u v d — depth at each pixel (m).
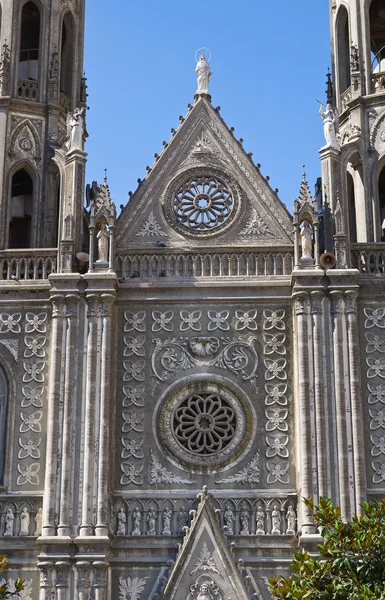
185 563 47.41
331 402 49.09
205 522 47.97
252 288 51.62
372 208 54.41
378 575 38.38
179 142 54.62
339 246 51.44
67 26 59.97
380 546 38.50
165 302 51.72
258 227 53.12
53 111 56.56
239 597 46.94
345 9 58.97
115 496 49.06
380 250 52.19
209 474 49.44
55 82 57.09
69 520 47.72
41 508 48.69
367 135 55.69
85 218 56.22
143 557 48.12
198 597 46.91
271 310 51.53
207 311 51.66
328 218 52.38
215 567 47.34
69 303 50.78
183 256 52.47
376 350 50.56
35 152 55.78
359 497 47.75
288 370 50.69
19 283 51.84
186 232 53.03
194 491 49.19
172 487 49.31
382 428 49.44
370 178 54.91
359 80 56.44
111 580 47.84
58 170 55.53
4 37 57.06
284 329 51.25
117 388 50.66
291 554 47.94
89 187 57.31
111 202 52.59
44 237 54.47
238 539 48.19
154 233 53.12
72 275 50.94
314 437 48.59
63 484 48.16
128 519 48.88
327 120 53.88
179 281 51.88
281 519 48.53
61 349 50.22
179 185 53.88
